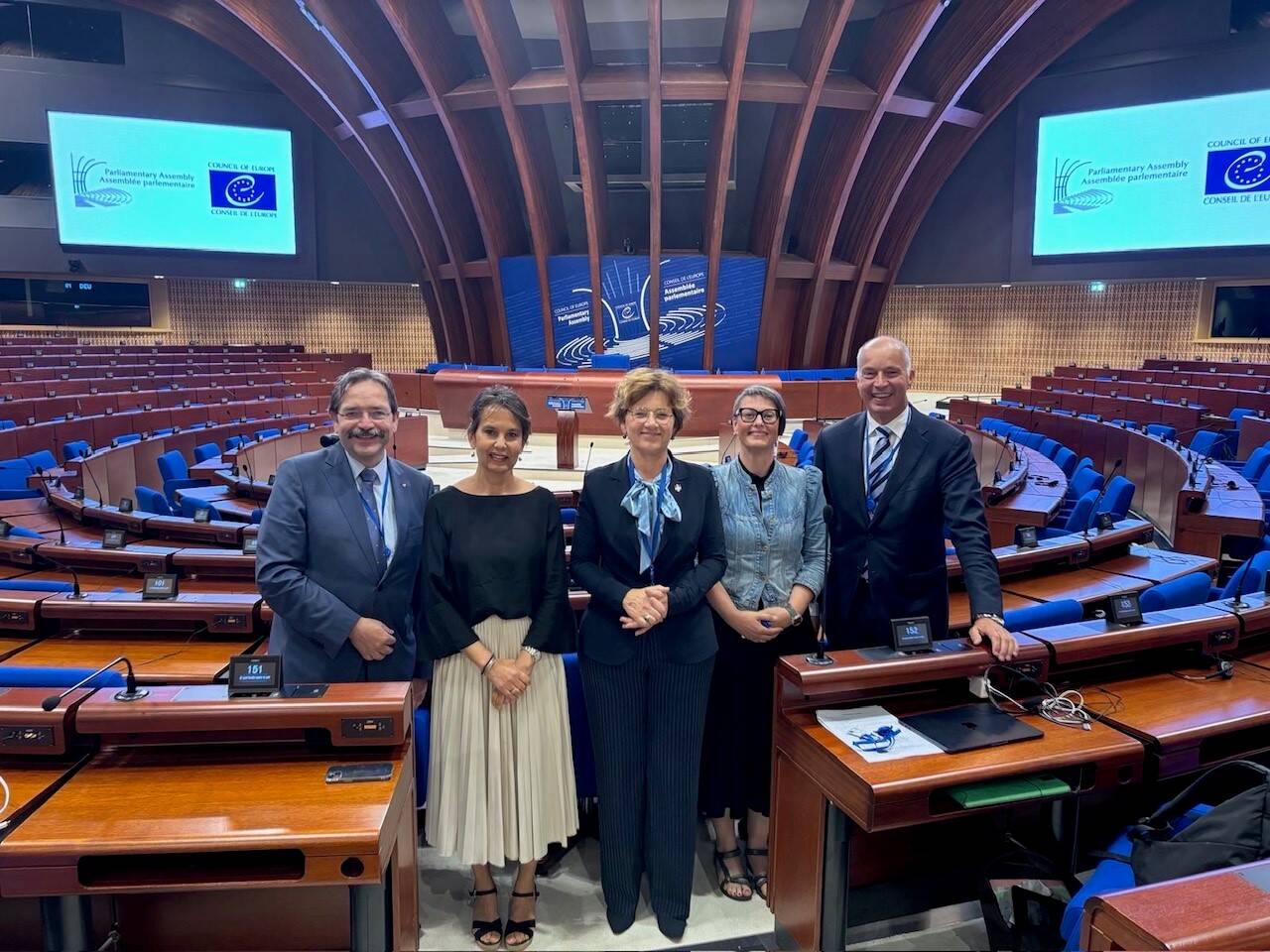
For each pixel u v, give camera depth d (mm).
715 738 2850
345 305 21609
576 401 9844
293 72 17375
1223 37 15141
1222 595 4164
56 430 9008
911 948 2498
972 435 9805
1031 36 15086
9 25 17641
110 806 1898
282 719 2072
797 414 15609
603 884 2609
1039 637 2645
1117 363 18844
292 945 2115
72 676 2729
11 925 2088
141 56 18141
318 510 2479
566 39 12945
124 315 20281
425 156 16312
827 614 2930
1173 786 2746
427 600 2439
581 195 17703
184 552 4070
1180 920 1367
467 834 2443
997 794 2088
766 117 17250
